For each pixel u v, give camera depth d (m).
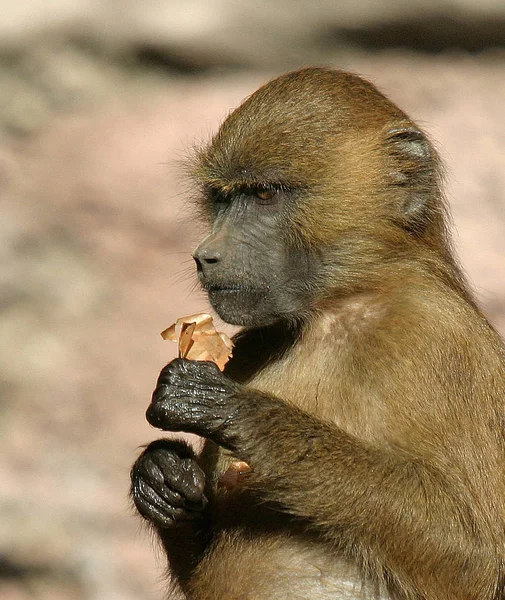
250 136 12.40
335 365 11.98
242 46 31.30
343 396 11.72
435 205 12.77
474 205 26.38
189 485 11.59
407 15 30.75
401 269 12.34
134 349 26.91
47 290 28.02
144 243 28.22
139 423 25.75
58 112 31.12
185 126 29.19
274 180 12.34
